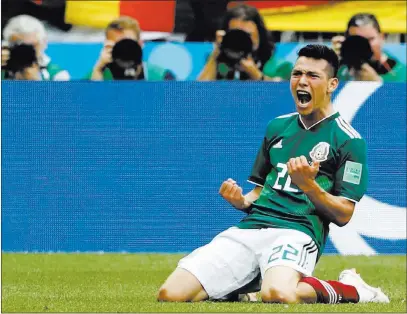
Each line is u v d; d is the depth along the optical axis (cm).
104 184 2492
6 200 2483
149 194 2492
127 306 1405
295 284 1365
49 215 2488
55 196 2489
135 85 2506
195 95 2505
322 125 1492
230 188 1505
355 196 1451
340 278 1495
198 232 2481
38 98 2505
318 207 1426
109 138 2500
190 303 1391
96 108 2505
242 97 2500
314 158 1473
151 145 2495
